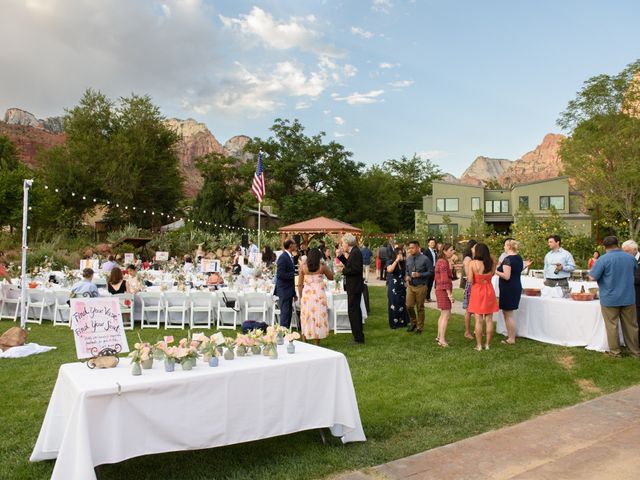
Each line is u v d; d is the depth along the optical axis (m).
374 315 11.75
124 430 3.39
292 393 4.04
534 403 5.30
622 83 31.00
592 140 31.11
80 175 42.69
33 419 4.86
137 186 45.53
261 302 10.34
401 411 5.07
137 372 3.67
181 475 3.74
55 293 10.62
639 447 4.05
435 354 7.56
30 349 7.65
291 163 48.81
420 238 35.12
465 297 9.02
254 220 48.19
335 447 4.23
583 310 7.90
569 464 3.77
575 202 43.25
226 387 3.75
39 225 32.06
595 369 6.58
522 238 20.39
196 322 10.73
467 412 5.04
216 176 54.12
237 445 4.29
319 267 7.75
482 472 3.71
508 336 8.39
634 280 7.27
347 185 52.25
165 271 16.16
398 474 3.70
